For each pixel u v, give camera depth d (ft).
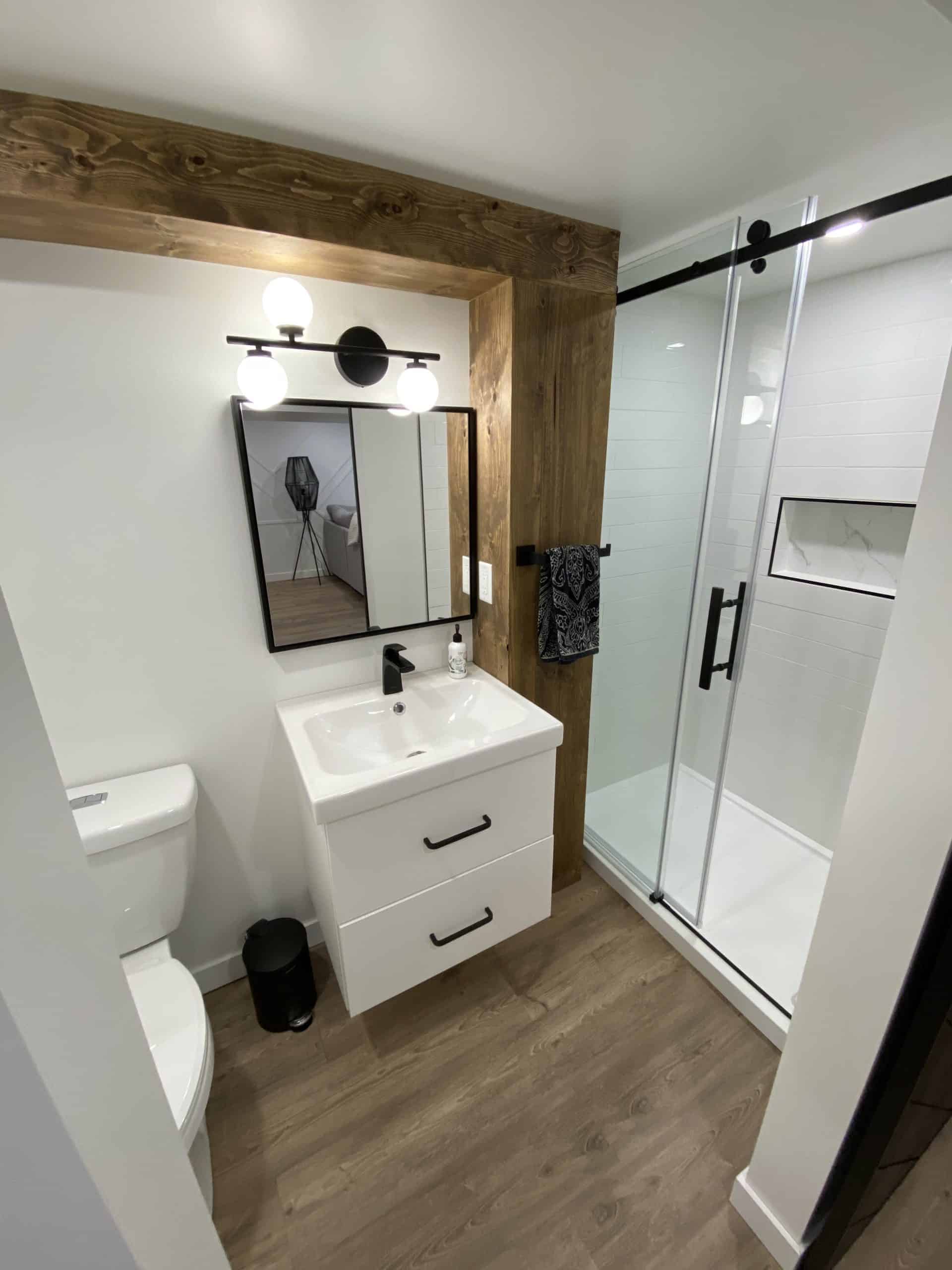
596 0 2.32
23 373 3.53
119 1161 1.55
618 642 7.00
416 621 5.46
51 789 1.39
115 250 3.59
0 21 2.28
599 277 4.80
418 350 4.83
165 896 4.26
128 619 4.22
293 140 3.32
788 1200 3.38
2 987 1.17
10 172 2.83
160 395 3.93
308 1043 4.88
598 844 7.11
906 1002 2.55
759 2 2.36
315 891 4.98
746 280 4.46
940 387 5.41
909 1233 3.59
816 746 6.98
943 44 2.61
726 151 3.55
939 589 2.18
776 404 4.52
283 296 3.75
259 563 4.55
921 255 5.28
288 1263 3.53
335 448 4.63
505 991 5.32
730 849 7.18
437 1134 4.19
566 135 3.35
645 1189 3.84
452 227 3.99
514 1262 3.51
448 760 3.99
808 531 6.89
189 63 2.62
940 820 2.30
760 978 5.21
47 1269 1.43
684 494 5.71
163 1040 3.53
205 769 4.84
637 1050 4.75
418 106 3.04
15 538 3.74
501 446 4.88
